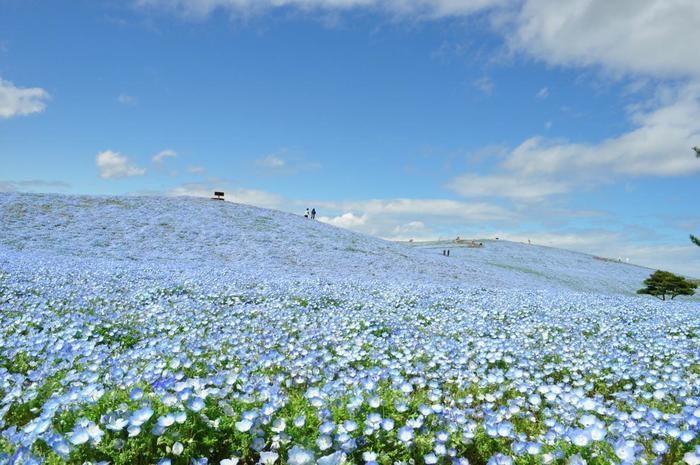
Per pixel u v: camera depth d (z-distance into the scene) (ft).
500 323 43.60
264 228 147.74
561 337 37.47
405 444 14.33
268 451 13.89
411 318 44.39
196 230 131.75
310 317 40.73
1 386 18.25
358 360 26.66
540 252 265.34
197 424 14.38
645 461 13.84
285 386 21.53
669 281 143.02
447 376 24.45
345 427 14.48
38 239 102.17
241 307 43.24
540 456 14.15
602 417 19.25
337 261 120.37
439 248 261.44
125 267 71.26
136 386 17.51
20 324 30.01
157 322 34.68
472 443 15.75
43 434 13.10
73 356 22.35
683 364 28.32
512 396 22.67
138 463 13.03
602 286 171.22
